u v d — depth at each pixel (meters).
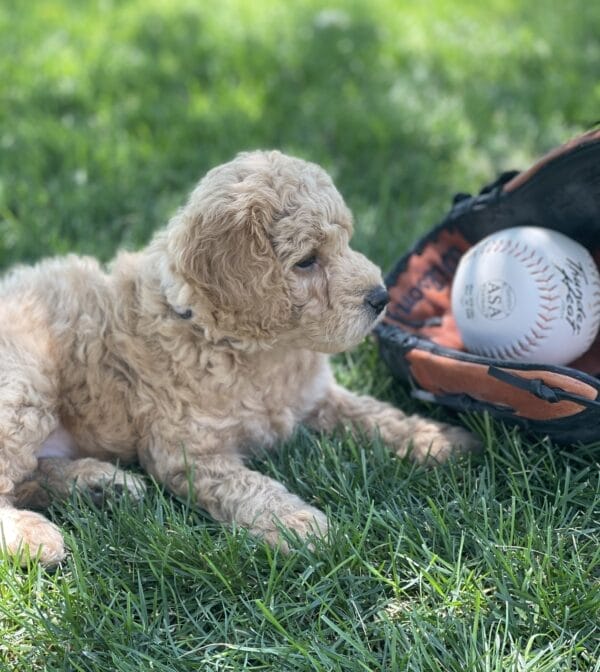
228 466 0.96
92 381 0.97
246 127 1.45
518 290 0.97
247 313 0.93
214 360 0.96
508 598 0.85
